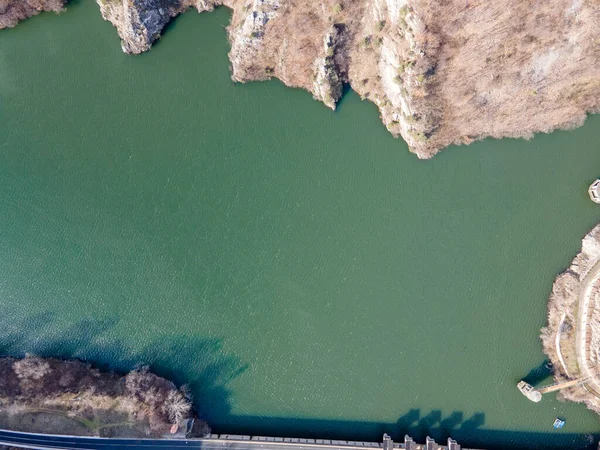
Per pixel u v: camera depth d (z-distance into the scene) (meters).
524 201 84.25
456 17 70.56
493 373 83.88
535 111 80.62
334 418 84.69
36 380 83.62
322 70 80.00
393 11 72.62
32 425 82.69
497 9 69.88
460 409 83.81
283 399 85.38
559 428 82.50
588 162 82.94
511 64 75.19
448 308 84.69
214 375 86.19
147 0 81.38
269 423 85.12
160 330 86.94
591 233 81.88
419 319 84.81
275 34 78.31
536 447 82.56
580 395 81.12
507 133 82.69
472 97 78.19
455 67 75.12
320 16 76.00
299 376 85.44
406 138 83.62
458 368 84.31
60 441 82.38
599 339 78.94
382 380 84.62
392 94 80.19
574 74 76.56
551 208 83.94
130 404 82.75
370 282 85.38
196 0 84.00
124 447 82.56
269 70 83.81
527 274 84.00
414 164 84.75
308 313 85.75
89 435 82.56
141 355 86.62
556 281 82.94
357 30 77.81
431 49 73.00
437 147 83.31
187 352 86.50
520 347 83.75
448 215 85.06
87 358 86.94
